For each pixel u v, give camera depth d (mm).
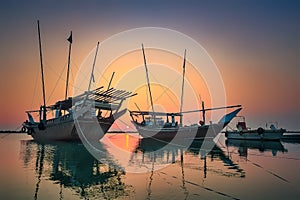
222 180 11469
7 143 36438
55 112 38344
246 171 13742
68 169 14641
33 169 14531
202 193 9289
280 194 9125
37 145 32531
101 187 10297
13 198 8719
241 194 9133
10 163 16703
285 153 23406
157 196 8977
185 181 11266
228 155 21969
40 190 9812
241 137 43906
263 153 23562
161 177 12227
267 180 11438
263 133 40531
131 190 9805
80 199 8695
